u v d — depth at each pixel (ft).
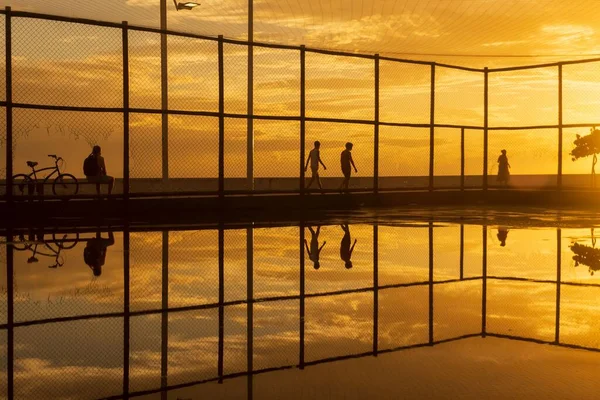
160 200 49.65
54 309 17.89
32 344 14.47
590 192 62.44
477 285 22.03
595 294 20.52
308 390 11.31
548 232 37.83
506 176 74.54
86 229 38.29
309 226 41.39
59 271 23.86
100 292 20.24
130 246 30.89
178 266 25.41
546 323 16.55
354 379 11.90
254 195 58.29
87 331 15.61
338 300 19.43
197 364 13.01
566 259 27.68
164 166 51.96
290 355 13.62
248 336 15.29
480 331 15.69
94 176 48.88
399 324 16.42
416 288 21.42
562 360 13.12
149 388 11.63
